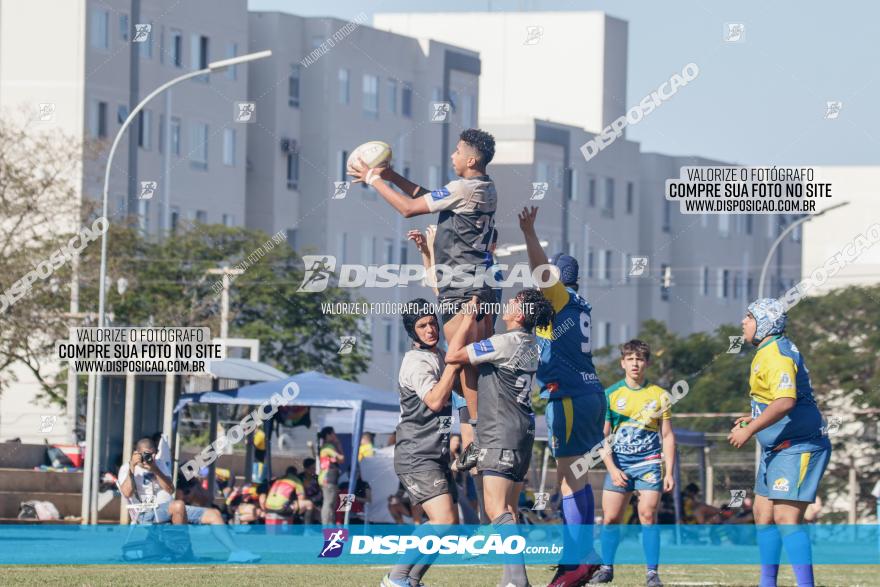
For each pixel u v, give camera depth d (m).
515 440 11.94
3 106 53.38
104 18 56.62
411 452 12.10
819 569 19.08
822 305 49.75
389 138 68.94
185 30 60.31
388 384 65.56
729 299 86.69
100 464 27.56
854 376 46.97
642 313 82.44
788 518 12.69
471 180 12.13
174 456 25.09
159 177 58.66
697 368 61.81
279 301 52.75
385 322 65.75
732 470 38.75
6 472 30.12
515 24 78.88
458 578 14.77
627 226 79.25
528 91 78.56
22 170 44.56
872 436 45.16
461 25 79.06
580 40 77.88
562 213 72.81
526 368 11.98
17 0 55.25
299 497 24.84
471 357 11.84
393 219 68.31
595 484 35.47
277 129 65.88
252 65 65.75
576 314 13.69
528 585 12.06
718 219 85.75
